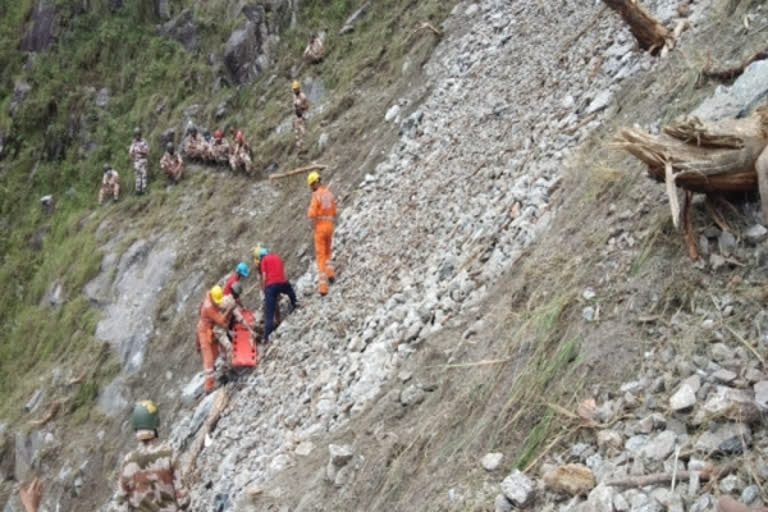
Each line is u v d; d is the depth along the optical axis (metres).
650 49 7.84
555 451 4.55
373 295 9.28
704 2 7.95
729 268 4.75
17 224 20.05
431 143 11.89
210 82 19.45
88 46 21.52
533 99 10.04
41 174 20.52
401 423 6.11
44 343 16.53
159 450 5.83
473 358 5.91
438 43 15.12
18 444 14.57
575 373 4.85
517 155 9.07
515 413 4.98
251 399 9.43
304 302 10.70
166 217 16.88
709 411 4.02
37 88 21.78
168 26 20.97
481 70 12.52
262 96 18.48
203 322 10.44
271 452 7.76
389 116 14.19
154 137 19.02
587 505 3.96
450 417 5.49
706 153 4.73
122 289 15.89
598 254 5.54
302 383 8.67
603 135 7.29
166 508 5.79
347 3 18.61
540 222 6.95
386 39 16.97
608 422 4.41
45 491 13.38
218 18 20.11
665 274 4.96
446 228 9.16
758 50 6.18
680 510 3.69
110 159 19.55
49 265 18.09
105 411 14.11
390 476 5.48
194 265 15.12
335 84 17.20
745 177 4.69
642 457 4.07
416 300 8.13
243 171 16.69
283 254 13.47
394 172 12.28
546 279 5.84
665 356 4.54
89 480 13.04
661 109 6.76
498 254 7.29
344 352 8.56
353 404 7.18
